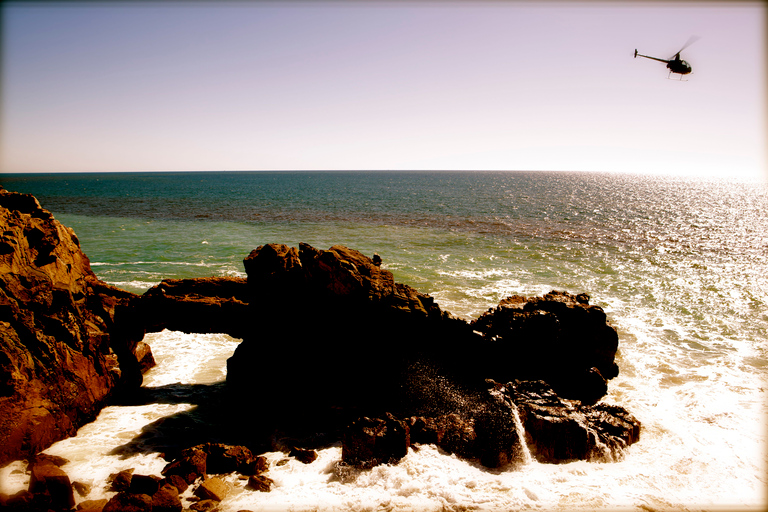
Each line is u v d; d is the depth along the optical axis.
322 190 153.62
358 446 14.10
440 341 18.78
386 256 44.38
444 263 41.59
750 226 67.94
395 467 13.70
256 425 17.02
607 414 15.77
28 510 11.00
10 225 17.88
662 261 42.69
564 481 13.12
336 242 51.75
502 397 16.02
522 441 14.42
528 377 18.67
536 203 101.62
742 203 112.12
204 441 15.80
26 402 14.39
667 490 12.63
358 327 18.69
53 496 11.46
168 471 13.28
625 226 65.81
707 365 21.31
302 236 55.94
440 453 14.62
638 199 118.81
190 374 21.58
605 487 12.75
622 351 22.88
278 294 19.25
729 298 31.34
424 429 15.30
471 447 14.49
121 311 19.94
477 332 18.97
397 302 18.55
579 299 21.30
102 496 12.32
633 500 12.12
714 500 12.19
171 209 87.56
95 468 13.73
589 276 37.22
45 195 128.50
